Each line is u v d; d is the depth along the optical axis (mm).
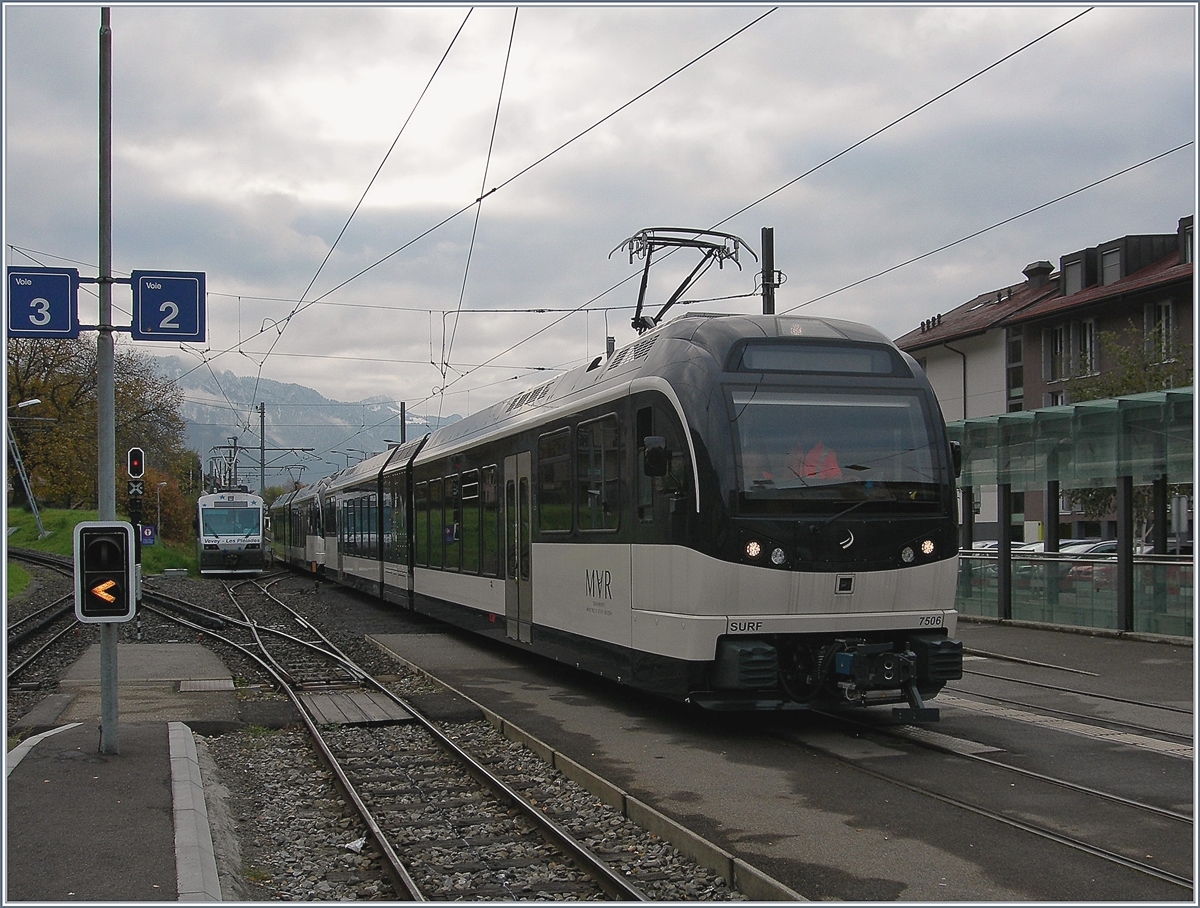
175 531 65875
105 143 8992
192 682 14234
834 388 10141
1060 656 14930
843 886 5895
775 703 9625
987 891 5762
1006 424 19344
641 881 6188
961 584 20797
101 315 8922
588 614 12008
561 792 8297
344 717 11594
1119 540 16734
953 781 8164
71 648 18938
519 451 14656
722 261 17281
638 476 10797
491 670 15375
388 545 24484
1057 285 45469
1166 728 10070
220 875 6227
